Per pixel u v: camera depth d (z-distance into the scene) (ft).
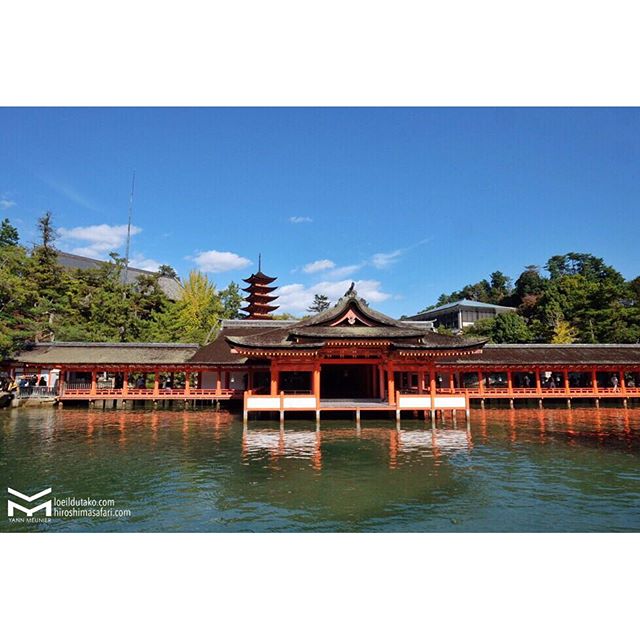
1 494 42.14
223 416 99.50
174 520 35.04
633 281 210.59
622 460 55.47
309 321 99.86
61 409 111.04
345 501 39.55
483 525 33.76
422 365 91.76
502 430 79.25
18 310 121.49
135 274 279.49
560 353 129.18
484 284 408.26
